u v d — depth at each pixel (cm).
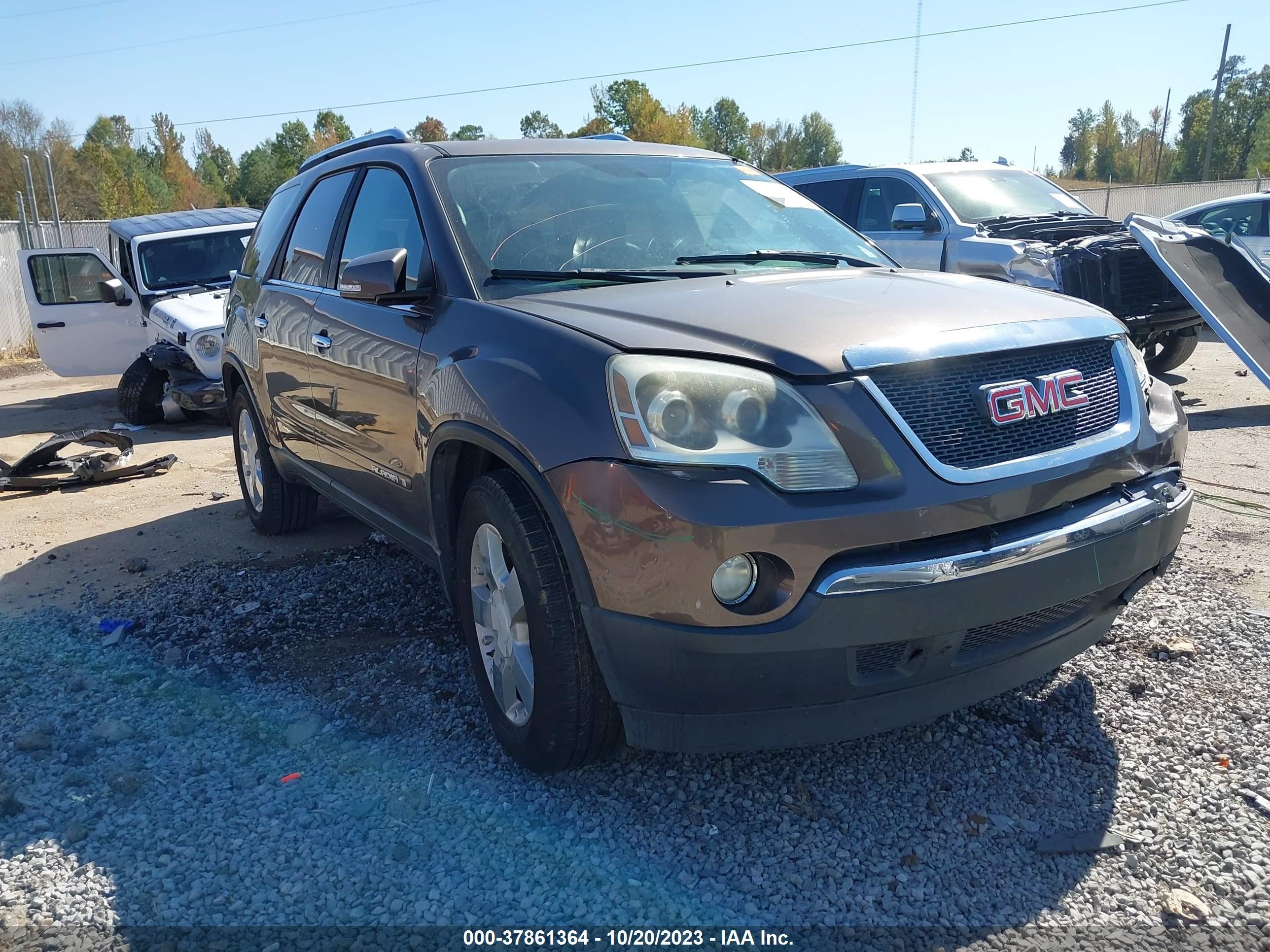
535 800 283
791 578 231
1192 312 827
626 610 241
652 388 240
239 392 537
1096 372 286
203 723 334
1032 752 302
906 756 301
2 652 398
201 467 757
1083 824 267
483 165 374
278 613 427
